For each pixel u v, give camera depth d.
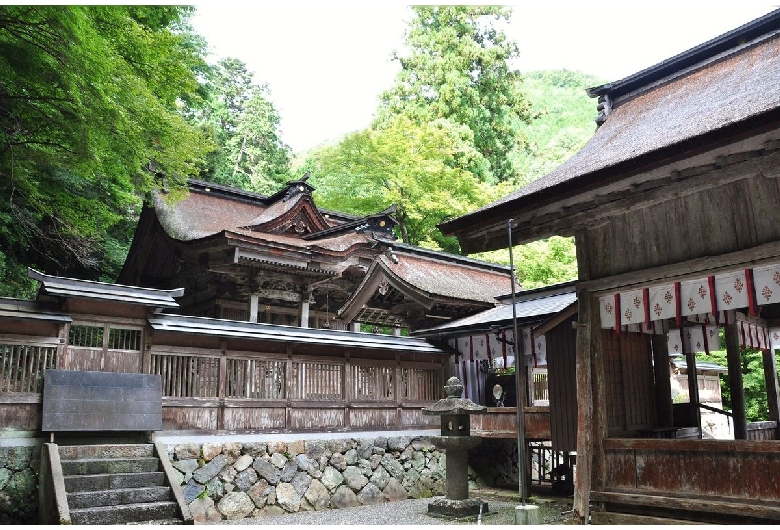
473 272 20.44
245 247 17.80
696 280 8.05
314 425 13.20
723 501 7.26
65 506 8.30
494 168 33.66
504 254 27.05
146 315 11.20
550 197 8.57
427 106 32.00
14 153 12.02
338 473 13.05
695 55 11.16
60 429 9.74
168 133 11.81
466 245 10.38
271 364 12.83
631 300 8.76
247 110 37.38
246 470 11.64
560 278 25.97
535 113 35.16
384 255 17.30
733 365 12.23
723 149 6.91
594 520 8.44
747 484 7.15
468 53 32.28
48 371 9.90
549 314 13.52
